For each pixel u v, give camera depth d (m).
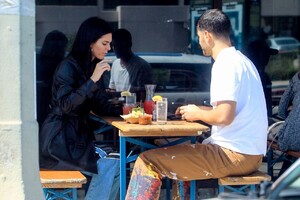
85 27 10.28
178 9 13.71
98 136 12.02
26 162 8.77
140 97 12.71
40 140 10.11
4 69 8.64
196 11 13.73
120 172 9.51
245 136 9.27
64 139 10.06
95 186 10.16
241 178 9.27
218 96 9.06
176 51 13.68
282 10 15.11
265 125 9.43
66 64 10.21
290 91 10.96
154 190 9.16
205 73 13.50
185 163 9.23
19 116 8.73
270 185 5.51
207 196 11.78
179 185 9.84
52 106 10.29
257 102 9.32
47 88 12.14
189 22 13.72
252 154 9.27
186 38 13.70
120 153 9.46
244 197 5.56
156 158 9.20
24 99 8.75
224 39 9.36
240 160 9.24
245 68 9.22
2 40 8.62
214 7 13.80
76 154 10.05
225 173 9.30
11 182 8.73
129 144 11.10
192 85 13.46
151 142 11.09
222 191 9.43
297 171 5.40
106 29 10.29
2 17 8.58
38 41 12.94
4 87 8.66
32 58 8.77
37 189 8.88
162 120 9.66
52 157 10.00
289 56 15.14
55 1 13.09
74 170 10.00
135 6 13.61
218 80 9.10
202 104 13.41
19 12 8.61
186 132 9.30
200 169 9.26
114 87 12.68
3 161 8.71
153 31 13.70
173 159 9.20
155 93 13.30
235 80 9.05
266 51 14.54
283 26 15.16
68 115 10.17
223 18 9.35
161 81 13.36
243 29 14.82
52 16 13.12
